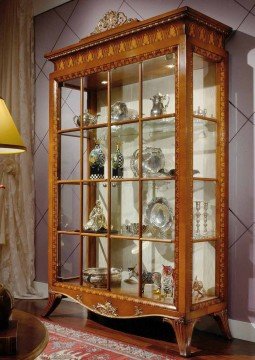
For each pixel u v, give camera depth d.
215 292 2.40
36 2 3.56
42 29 3.54
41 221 3.51
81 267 2.65
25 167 3.52
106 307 2.46
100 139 2.63
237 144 2.45
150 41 2.34
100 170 2.63
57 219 2.77
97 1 3.16
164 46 2.27
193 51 2.23
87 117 2.66
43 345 1.27
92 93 2.65
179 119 2.21
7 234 3.54
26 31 3.56
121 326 2.60
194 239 2.24
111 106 2.58
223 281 2.40
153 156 2.39
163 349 2.21
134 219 2.49
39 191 3.53
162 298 2.30
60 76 2.77
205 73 2.39
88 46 2.60
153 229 2.37
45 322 2.66
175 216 2.21
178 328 2.15
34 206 3.55
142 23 2.32
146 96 2.42
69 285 2.67
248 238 2.40
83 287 2.59
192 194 2.21
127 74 2.49
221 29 2.39
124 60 2.45
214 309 2.33
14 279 3.47
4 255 3.55
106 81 2.59
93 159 2.65
